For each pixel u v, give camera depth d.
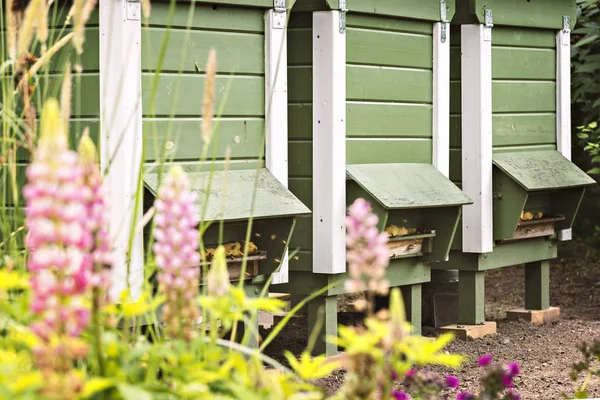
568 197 9.44
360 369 2.66
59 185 2.24
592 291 11.15
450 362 2.55
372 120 7.57
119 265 5.63
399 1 7.69
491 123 8.78
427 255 8.08
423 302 9.04
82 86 5.89
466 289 8.85
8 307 2.87
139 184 3.38
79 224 2.29
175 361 2.94
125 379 2.74
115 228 5.70
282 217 6.51
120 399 2.60
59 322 2.29
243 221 6.46
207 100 3.21
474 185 8.70
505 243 9.05
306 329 8.72
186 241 2.79
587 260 12.60
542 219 9.23
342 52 7.23
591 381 6.80
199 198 6.04
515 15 8.98
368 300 2.70
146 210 5.88
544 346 8.29
